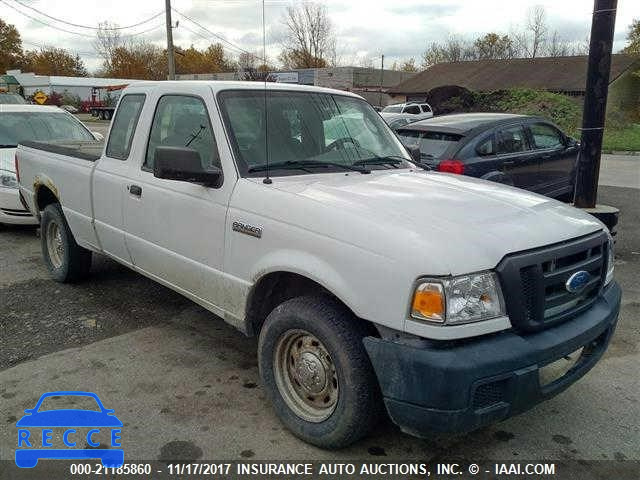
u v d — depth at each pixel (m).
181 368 4.11
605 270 3.32
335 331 2.93
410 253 2.66
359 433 3.01
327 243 2.96
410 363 2.63
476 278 2.64
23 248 7.29
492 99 30.52
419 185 3.62
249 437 3.30
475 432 3.40
